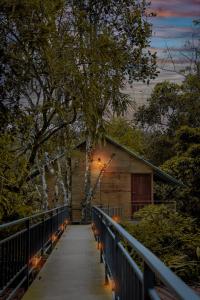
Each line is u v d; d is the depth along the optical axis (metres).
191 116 46.94
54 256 12.95
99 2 15.55
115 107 14.33
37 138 13.66
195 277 12.77
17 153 12.89
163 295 7.09
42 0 10.54
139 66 16.16
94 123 13.60
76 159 33.78
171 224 16.45
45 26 10.64
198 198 22.27
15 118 10.78
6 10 9.67
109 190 34.75
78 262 11.69
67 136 16.53
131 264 4.30
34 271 9.98
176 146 26.23
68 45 12.74
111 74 14.03
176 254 13.59
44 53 11.51
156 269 2.57
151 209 17.47
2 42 10.22
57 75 12.25
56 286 8.46
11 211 10.76
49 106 12.81
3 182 10.39
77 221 33.31
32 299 7.39
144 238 14.07
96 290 8.05
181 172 23.55
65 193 30.48
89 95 12.89
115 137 47.88
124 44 15.40
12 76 10.46
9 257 6.74
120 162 34.91
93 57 13.05
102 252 11.16
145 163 34.41
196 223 19.80
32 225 9.36
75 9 13.68
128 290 4.73
